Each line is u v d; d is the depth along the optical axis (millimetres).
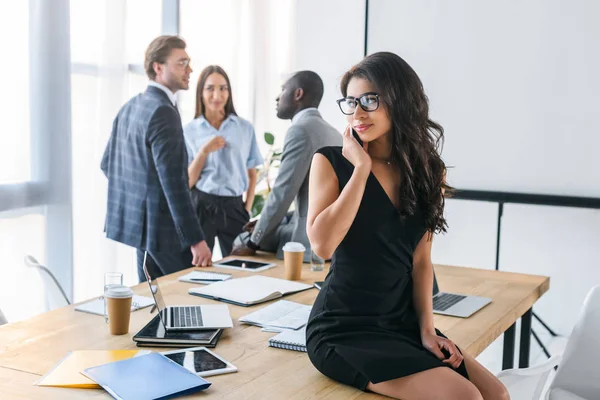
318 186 1860
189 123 4359
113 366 1725
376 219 1816
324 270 2996
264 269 2986
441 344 1816
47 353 1884
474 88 4238
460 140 4301
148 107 3293
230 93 4352
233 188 4320
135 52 4078
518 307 2516
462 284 2824
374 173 1893
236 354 1914
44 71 3453
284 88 3320
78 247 3754
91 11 3727
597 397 2176
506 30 4125
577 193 3998
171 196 3223
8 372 1743
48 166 3508
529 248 4164
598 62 3898
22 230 3451
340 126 4871
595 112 3924
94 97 3768
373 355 1660
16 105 3373
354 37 4750
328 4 4840
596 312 2199
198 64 4605
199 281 2713
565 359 2197
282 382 1717
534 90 4070
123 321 2049
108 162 3500
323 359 1749
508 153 4168
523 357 3025
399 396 1618
